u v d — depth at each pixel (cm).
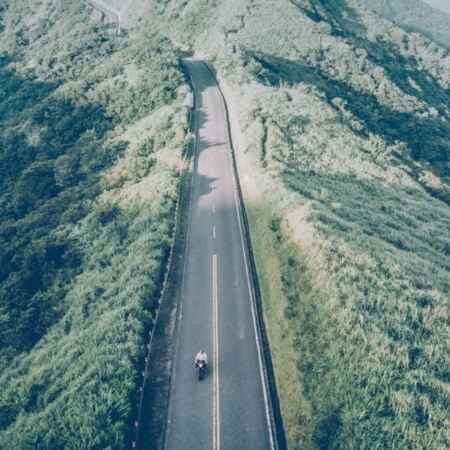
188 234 3934
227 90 7369
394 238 3756
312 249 2950
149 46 9281
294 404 2091
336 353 2125
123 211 4503
